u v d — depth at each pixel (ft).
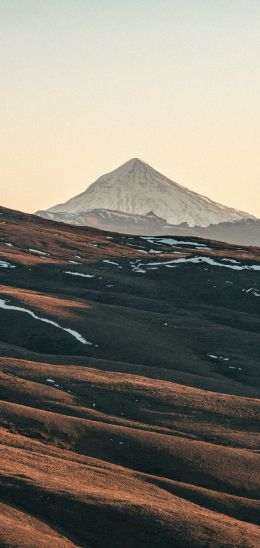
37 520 346.54
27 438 437.17
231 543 344.90
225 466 430.61
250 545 346.54
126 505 360.28
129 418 503.61
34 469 387.96
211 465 430.20
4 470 378.32
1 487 363.56
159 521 352.49
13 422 452.35
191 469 426.51
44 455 414.00
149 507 362.12
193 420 504.43
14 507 352.28
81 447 440.45
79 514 352.69
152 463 431.84
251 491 412.16
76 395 528.22
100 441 446.19
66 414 491.31
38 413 465.88
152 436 455.63
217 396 550.36
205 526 354.95
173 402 528.22
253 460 439.63
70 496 360.69
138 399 528.63
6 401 503.20
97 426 460.96
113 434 453.58
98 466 415.44
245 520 383.86
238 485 415.85
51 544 325.42
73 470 397.80
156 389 548.31
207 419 507.30
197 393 552.82
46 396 515.09
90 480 388.78
